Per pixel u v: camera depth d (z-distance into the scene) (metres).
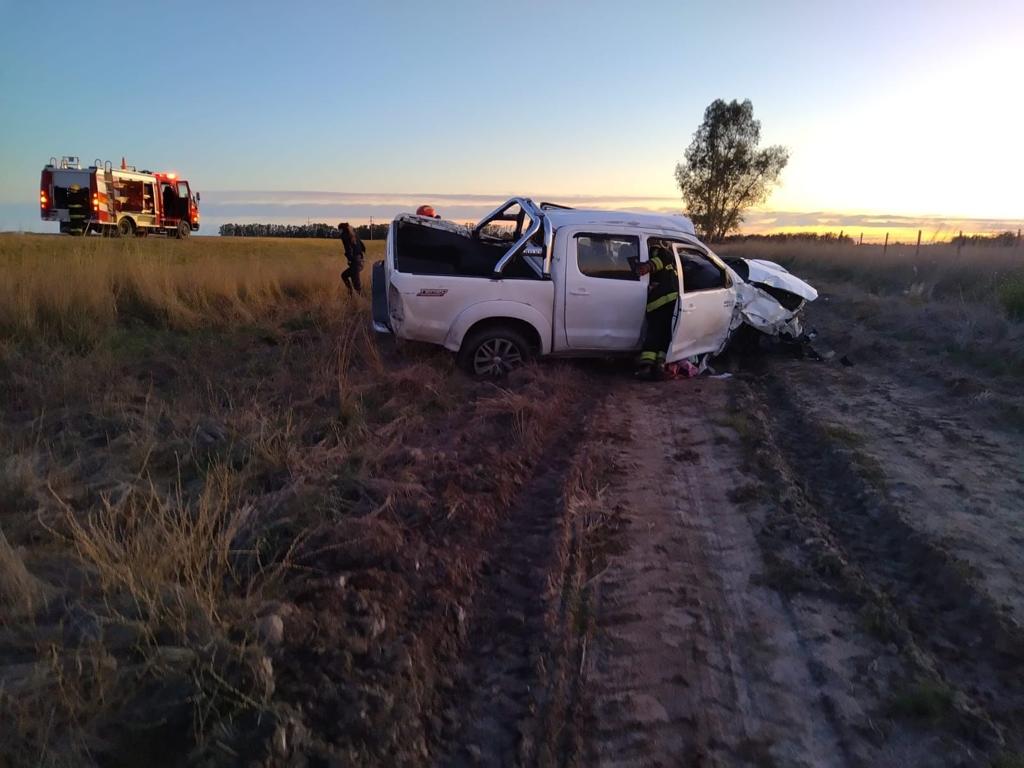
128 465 4.92
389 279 8.20
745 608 3.96
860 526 5.03
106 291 10.19
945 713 3.13
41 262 10.95
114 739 2.59
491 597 4.00
